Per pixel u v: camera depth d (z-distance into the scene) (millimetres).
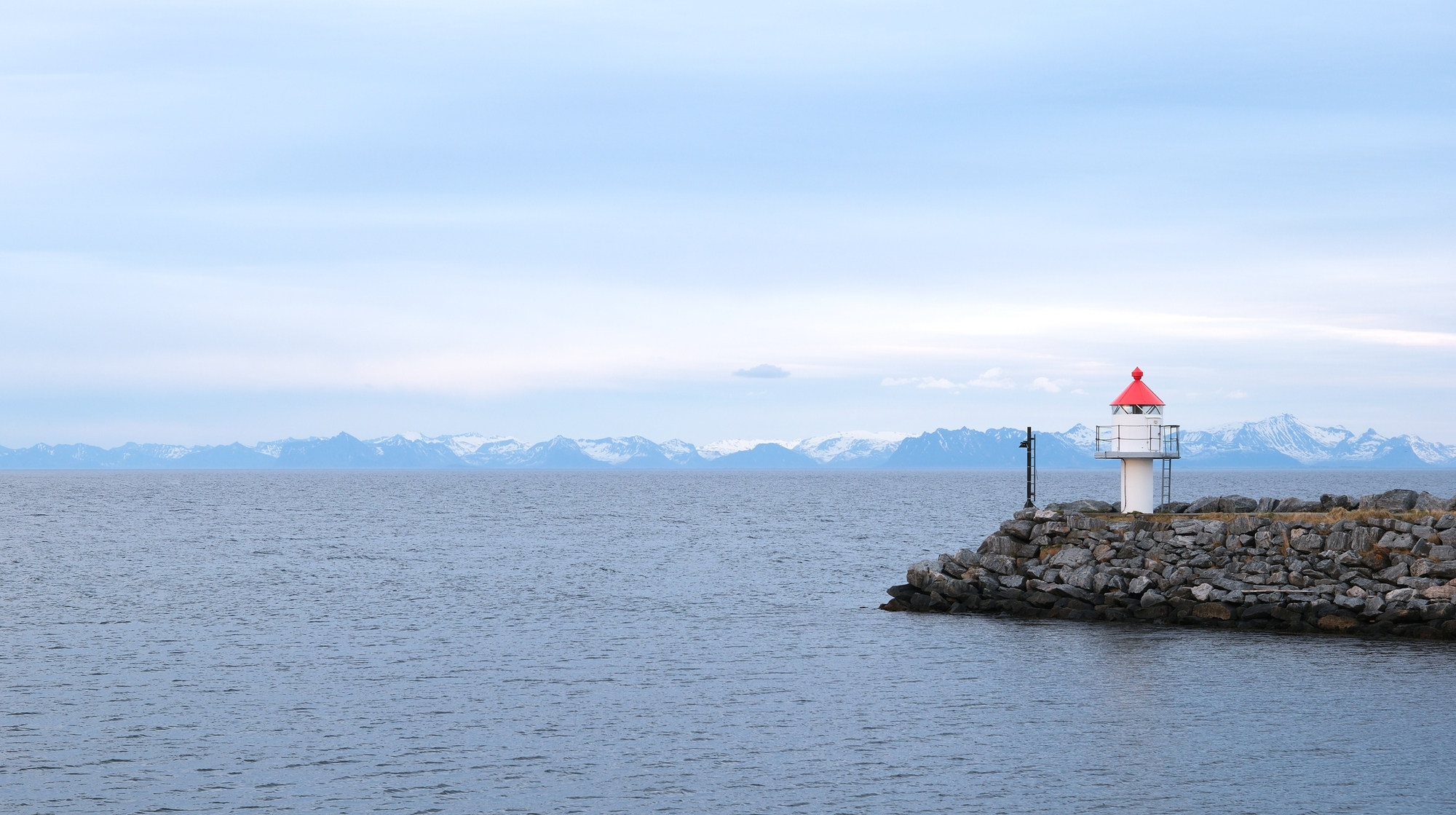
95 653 43438
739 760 29672
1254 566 47562
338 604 57250
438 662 41812
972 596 52375
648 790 27516
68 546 92562
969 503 187125
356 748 30672
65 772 28625
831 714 34062
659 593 61594
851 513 149250
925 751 30406
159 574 71125
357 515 146000
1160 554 49562
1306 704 34500
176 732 32094
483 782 28016
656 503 190000
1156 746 30672
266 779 28203
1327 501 51625
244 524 125250
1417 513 46625
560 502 193875
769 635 47312
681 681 38531
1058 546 52250
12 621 51375
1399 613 44094
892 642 45156
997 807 26328
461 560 81000
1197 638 44469
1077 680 38031
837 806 26438
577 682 38438
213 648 44594
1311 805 26281
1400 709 33812
